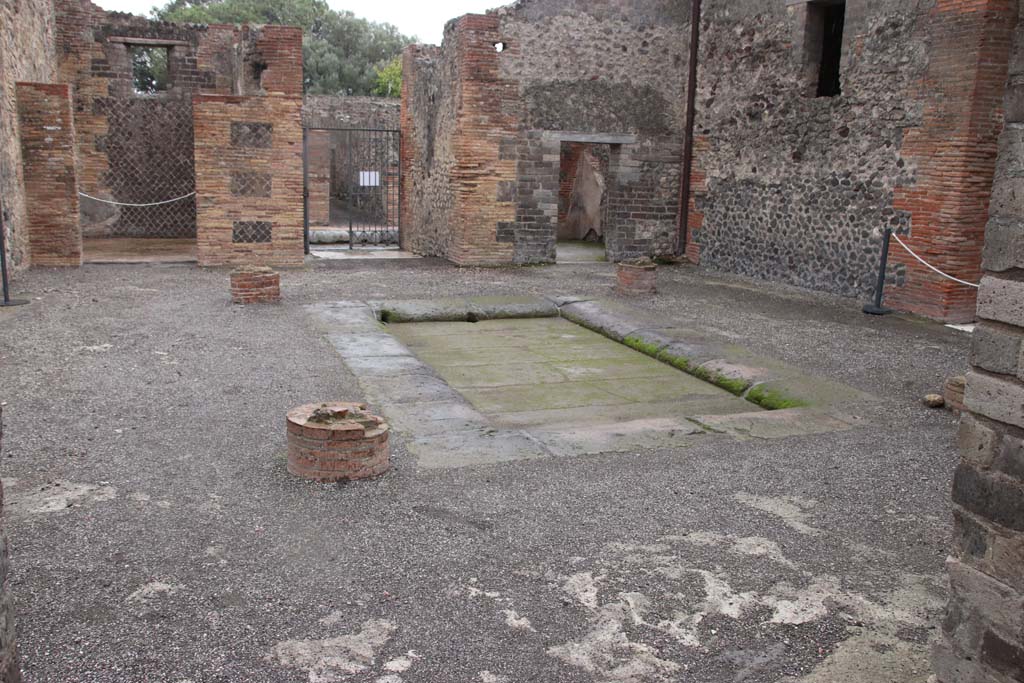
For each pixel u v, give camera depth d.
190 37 17.00
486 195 13.73
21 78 12.13
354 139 21.58
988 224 2.41
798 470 4.86
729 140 13.61
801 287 12.23
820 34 11.92
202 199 12.35
